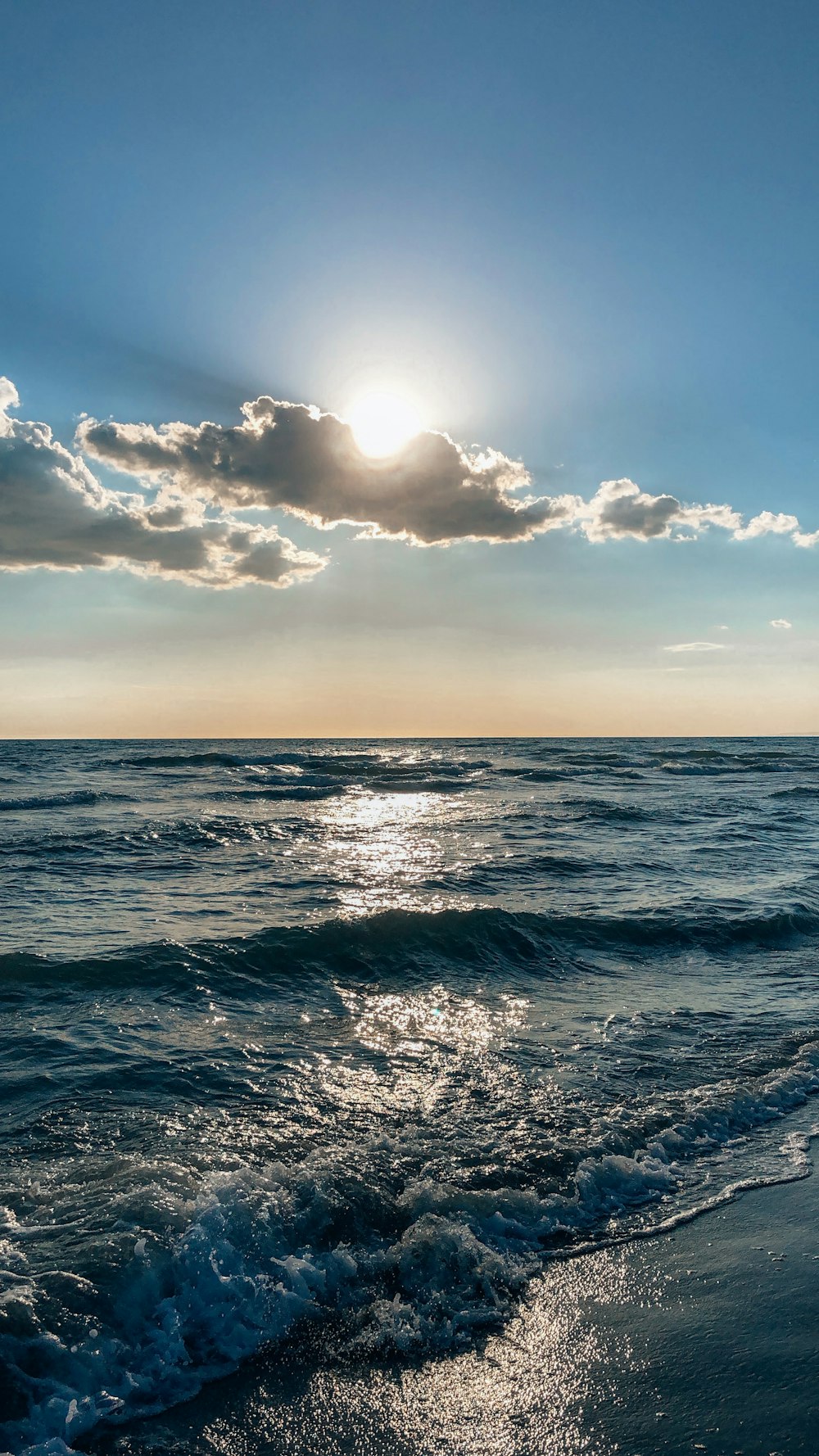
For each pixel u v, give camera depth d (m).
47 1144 5.54
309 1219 4.80
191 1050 7.36
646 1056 7.79
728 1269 4.68
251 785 35.62
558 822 24.42
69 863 16.23
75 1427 3.39
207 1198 4.77
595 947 11.30
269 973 9.56
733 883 15.65
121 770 44.47
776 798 32.56
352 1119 6.20
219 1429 3.47
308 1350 3.96
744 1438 3.39
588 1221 5.18
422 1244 4.68
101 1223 4.53
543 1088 6.96
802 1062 7.78
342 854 18.03
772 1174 5.87
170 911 12.18
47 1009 8.12
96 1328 3.82
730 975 10.52
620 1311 4.29
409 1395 3.69
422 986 9.52
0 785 35.09
